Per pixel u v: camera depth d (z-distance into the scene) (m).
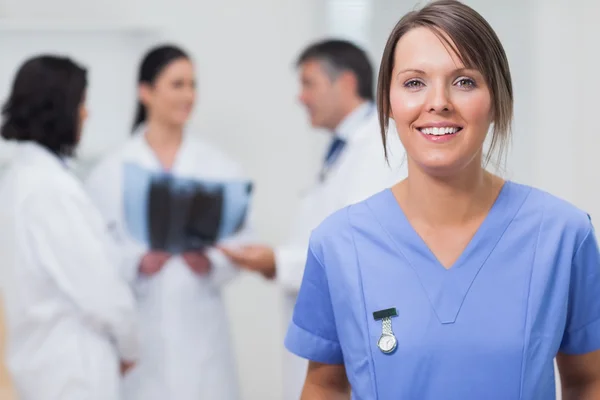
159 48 3.29
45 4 3.81
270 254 3.08
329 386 1.48
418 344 1.29
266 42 3.91
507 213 1.33
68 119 2.77
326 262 1.38
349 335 1.35
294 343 1.45
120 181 3.19
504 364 1.27
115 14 3.85
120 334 2.72
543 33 3.76
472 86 1.24
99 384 2.67
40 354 2.64
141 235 3.18
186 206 3.17
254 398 4.01
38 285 2.62
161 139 3.31
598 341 1.34
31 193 2.64
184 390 3.15
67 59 2.81
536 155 3.81
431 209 1.33
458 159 1.25
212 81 3.91
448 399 1.28
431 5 1.27
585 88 3.75
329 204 2.62
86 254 2.66
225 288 3.96
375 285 1.34
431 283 1.31
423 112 1.24
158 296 3.15
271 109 3.93
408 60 1.25
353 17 3.88
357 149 2.54
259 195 3.95
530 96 3.80
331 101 3.05
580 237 1.32
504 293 1.29
